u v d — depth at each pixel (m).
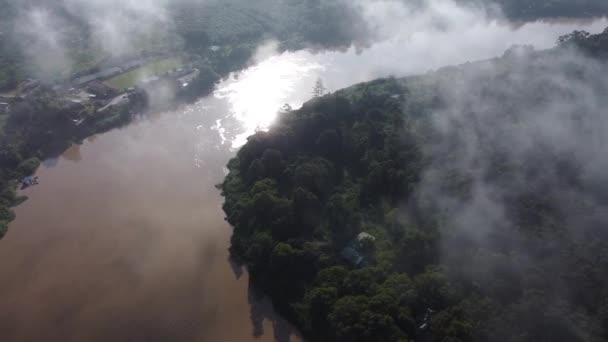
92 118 199.38
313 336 107.81
